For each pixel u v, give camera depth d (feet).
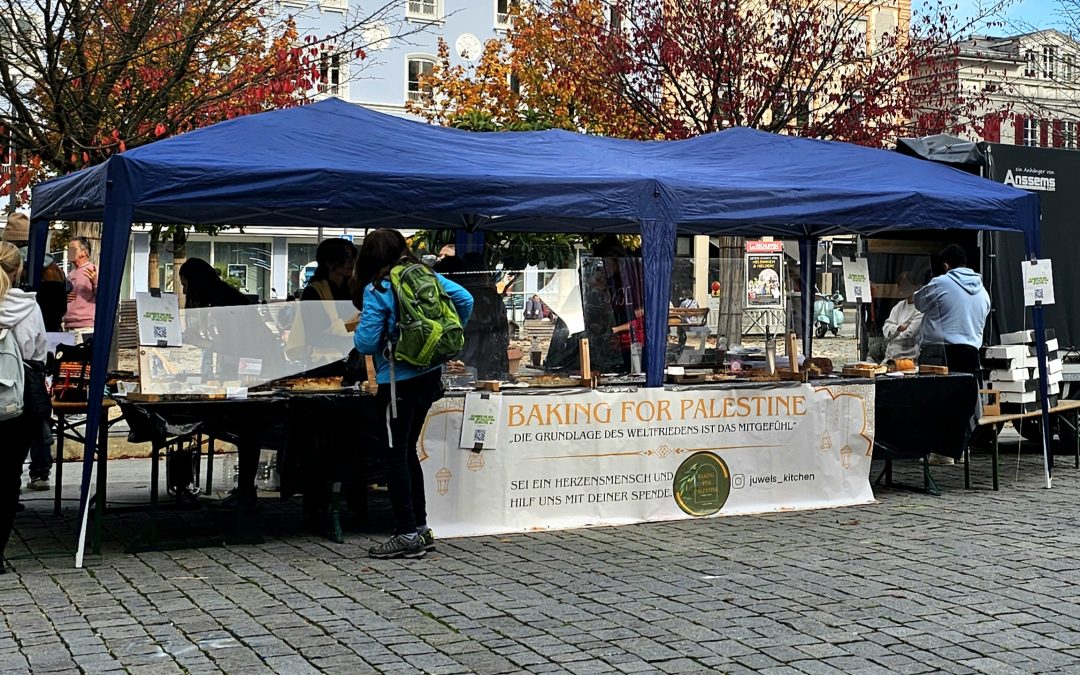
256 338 24.90
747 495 28.86
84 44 43.34
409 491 23.67
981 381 33.73
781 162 32.27
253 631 18.13
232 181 23.21
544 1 72.38
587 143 31.65
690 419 28.04
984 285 37.96
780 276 30.83
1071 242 40.47
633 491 27.48
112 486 33.63
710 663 16.52
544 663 16.53
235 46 47.06
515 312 27.07
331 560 23.50
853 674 16.06
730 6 64.13
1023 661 16.69
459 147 28.48
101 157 43.93
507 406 26.21
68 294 40.11
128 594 20.54
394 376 23.09
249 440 24.54
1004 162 38.73
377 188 24.35
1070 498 31.35
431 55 114.11
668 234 27.40
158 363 23.88
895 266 37.58
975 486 33.53
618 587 21.06
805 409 29.45
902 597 20.26
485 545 24.99
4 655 16.87
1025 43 90.84
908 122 71.10
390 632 18.10
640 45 64.44
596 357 27.71
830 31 67.36
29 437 22.06
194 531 26.43
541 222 35.81
